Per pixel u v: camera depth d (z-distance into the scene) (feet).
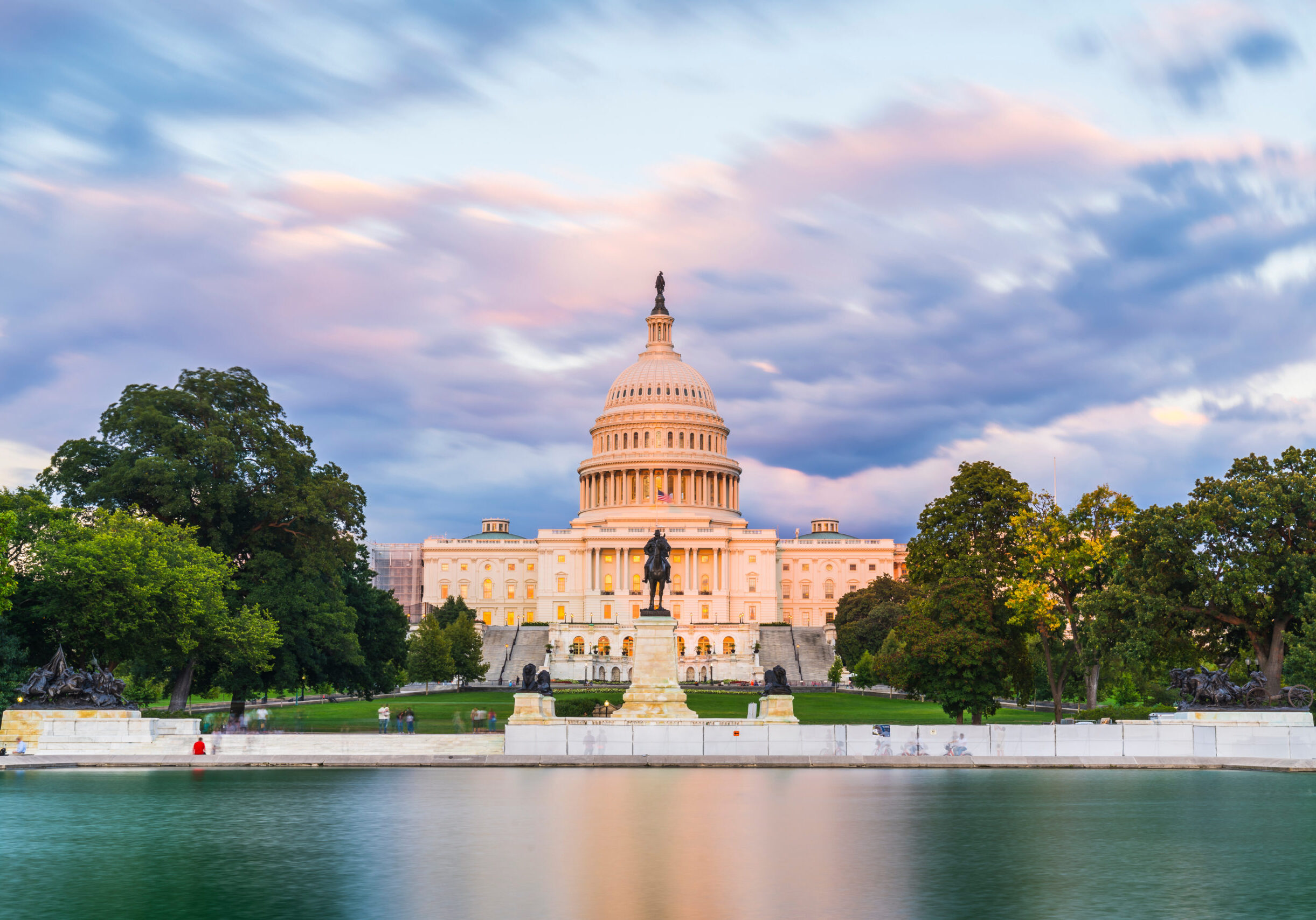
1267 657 256.73
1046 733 198.49
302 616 289.12
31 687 207.00
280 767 195.83
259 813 140.36
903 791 161.17
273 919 90.84
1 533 209.36
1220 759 192.95
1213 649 269.23
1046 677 360.48
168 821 134.21
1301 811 141.79
